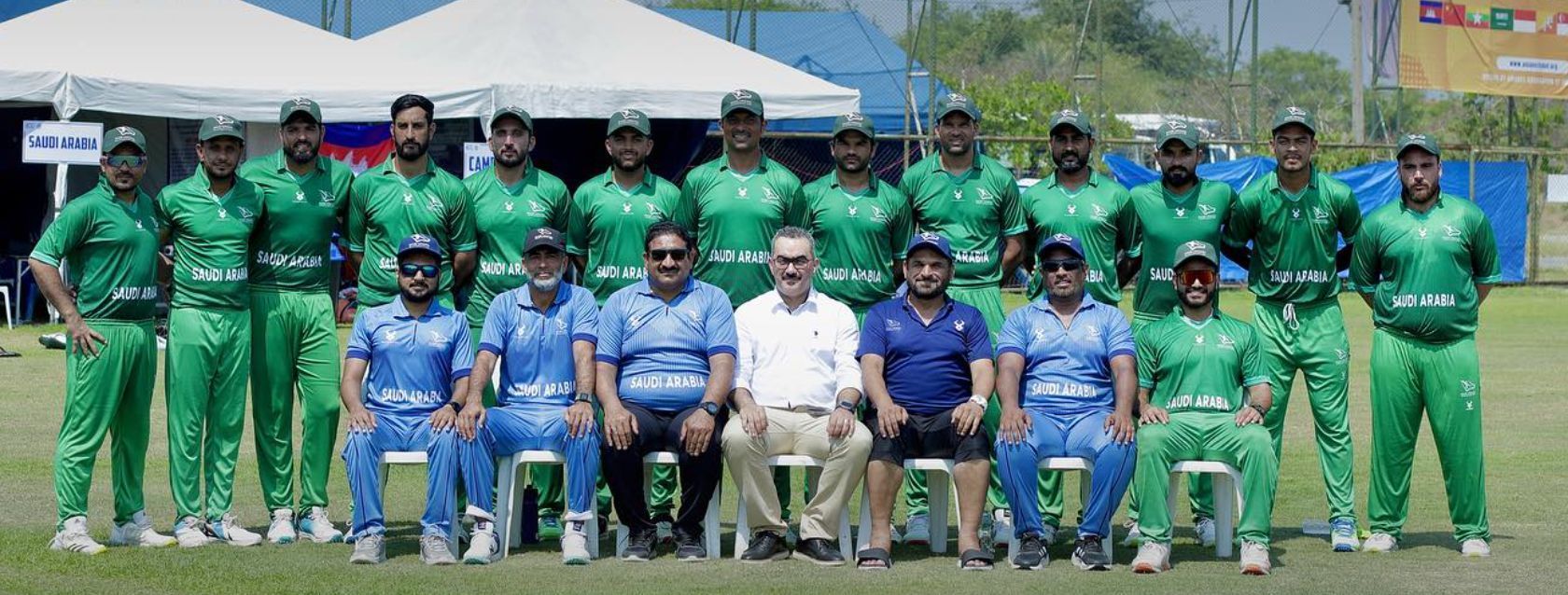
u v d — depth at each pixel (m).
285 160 7.42
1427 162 7.25
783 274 7.23
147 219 7.08
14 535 7.25
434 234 7.66
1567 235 40.97
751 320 7.27
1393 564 6.94
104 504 8.23
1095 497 6.85
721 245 7.86
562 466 7.78
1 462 9.21
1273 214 7.58
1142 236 7.91
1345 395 7.52
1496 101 32.84
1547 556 7.09
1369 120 42.41
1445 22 26.70
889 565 6.85
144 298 7.07
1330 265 7.58
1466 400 7.18
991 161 8.16
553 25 16.55
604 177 7.99
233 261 7.23
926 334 7.11
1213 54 26.88
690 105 16.38
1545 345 17.19
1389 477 7.38
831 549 6.96
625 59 16.56
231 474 7.36
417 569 6.71
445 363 7.18
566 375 7.22
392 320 7.15
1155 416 6.99
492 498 6.99
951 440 6.99
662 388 7.12
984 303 8.12
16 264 17.39
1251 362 7.10
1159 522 6.84
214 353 7.22
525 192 7.94
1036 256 8.34
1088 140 8.05
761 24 24.42
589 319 7.26
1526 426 11.22
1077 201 8.07
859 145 7.84
